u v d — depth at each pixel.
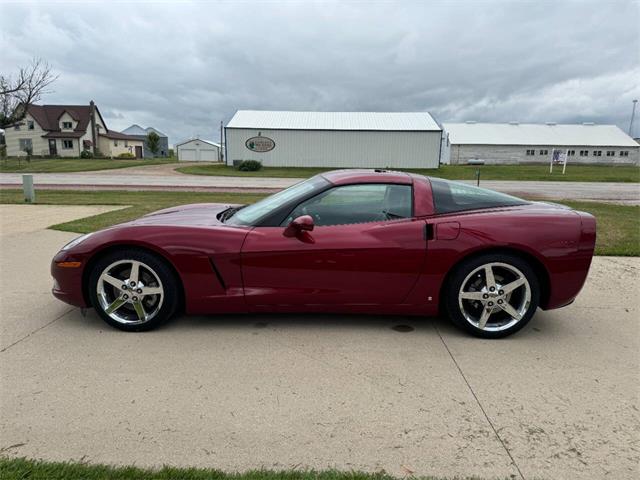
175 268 3.09
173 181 22.73
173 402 2.31
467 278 3.12
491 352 2.96
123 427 2.09
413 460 1.90
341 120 37.41
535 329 3.39
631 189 22.25
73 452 1.91
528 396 2.43
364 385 2.51
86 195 13.65
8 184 18.92
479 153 53.50
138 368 2.66
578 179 29.27
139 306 3.15
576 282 3.16
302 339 3.11
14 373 2.58
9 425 2.09
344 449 1.96
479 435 2.08
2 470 1.76
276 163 35.09
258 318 3.48
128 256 3.09
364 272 3.11
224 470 1.81
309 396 2.39
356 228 3.13
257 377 2.58
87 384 2.47
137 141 66.88
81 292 3.20
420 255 3.08
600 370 2.74
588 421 2.20
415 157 34.88
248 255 3.08
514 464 1.89
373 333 3.23
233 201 12.76
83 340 3.04
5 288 4.12
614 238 6.88
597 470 1.86
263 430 2.09
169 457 1.89
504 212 3.20
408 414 2.24
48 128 52.44
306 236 3.09
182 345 2.99
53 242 6.05
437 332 3.28
